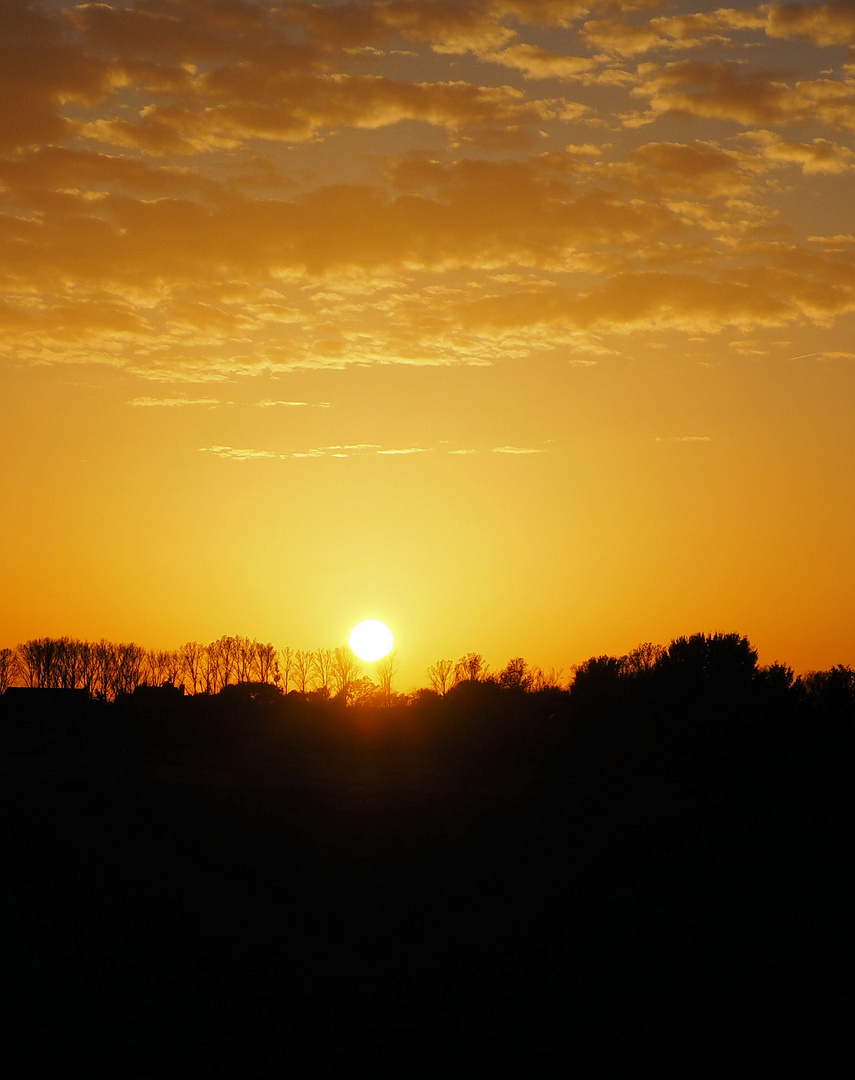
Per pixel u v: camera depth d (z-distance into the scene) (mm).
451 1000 23141
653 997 23531
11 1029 20453
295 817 49500
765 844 47656
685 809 56312
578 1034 20281
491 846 45250
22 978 24438
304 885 37250
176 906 33250
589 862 42812
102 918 31156
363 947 28781
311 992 23734
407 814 51469
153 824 46781
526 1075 17703
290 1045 19453
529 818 51719
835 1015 22141
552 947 29094
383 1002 22906
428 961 27219
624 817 52812
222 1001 22781
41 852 40375
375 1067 18125
